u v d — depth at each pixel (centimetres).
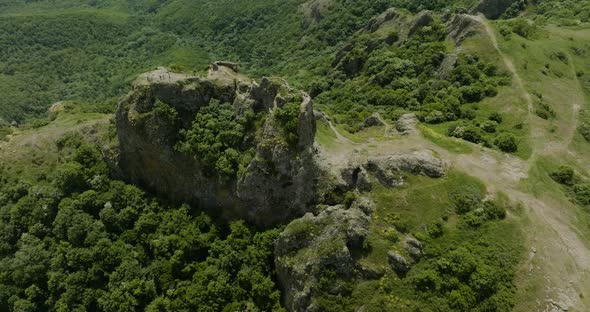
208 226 7056
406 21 13438
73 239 7319
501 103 8675
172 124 7162
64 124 9681
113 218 7425
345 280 5516
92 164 8306
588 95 9181
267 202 6669
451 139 7275
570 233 5825
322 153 6600
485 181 6378
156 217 7419
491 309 5103
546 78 9256
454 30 11319
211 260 6619
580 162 7300
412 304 5234
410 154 6512
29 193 8069
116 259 6988
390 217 5900
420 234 5722
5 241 7806
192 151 6981
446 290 5266
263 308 6128
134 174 8119
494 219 5866
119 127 7694
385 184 6219
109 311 6575
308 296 5556
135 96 7431
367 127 8288
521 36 10800
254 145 6794
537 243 5631
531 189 6381
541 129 7844
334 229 5762
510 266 5409
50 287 6969
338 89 12812
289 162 6312
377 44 13462
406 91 10325
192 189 7419
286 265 5944
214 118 7088
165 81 7175
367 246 5656
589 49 10581
